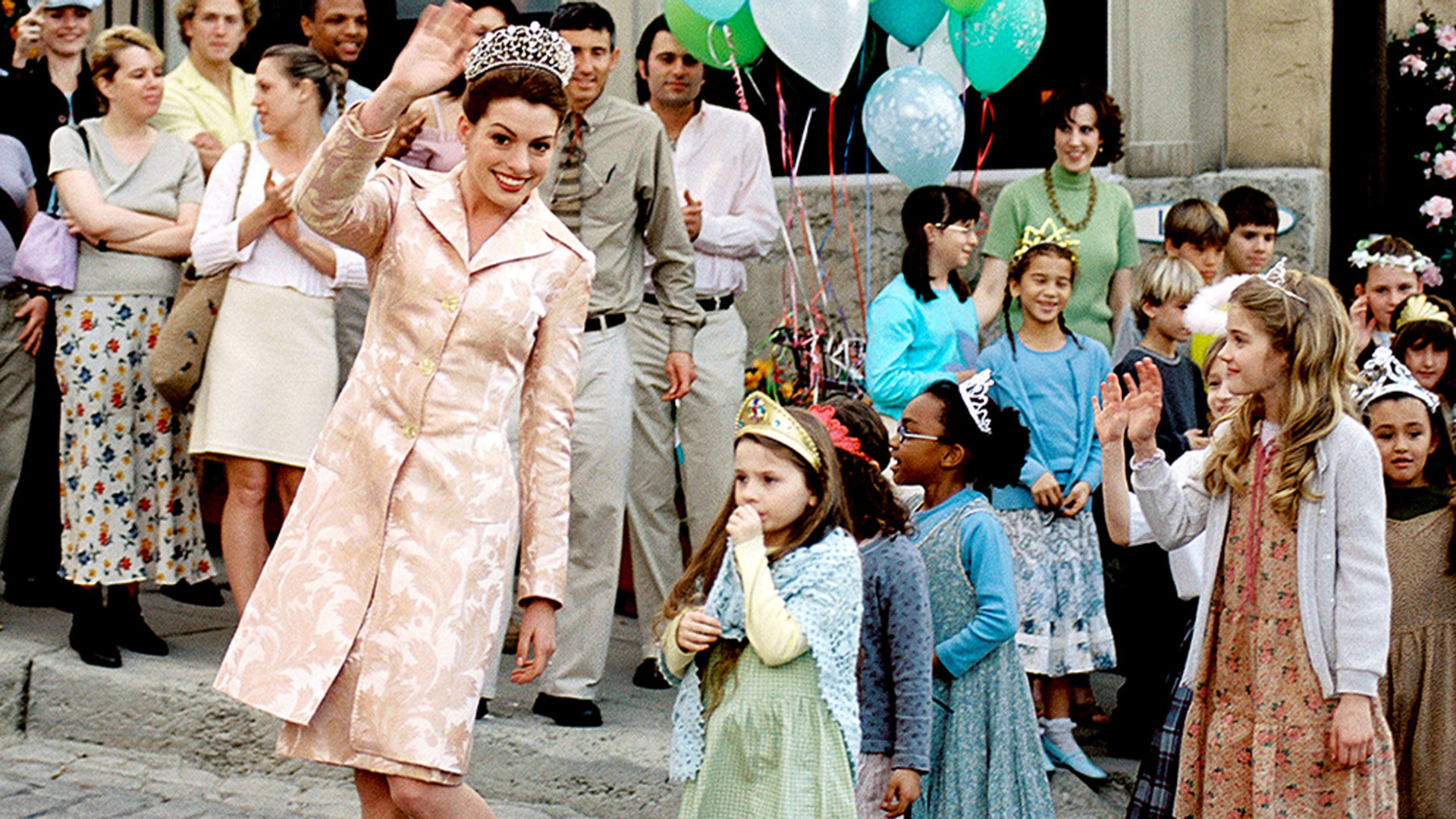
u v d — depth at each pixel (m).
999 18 5.27
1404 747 4.32
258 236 4.95
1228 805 3.52
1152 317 5.14
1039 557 4.83
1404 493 4.34
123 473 5.27
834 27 4.93
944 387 3.74
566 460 3.37
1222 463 3.57
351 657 3.17
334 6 5.93
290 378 5.00
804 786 3.12
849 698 3.17
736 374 5.55
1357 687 3.33
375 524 3.19
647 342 5.38
